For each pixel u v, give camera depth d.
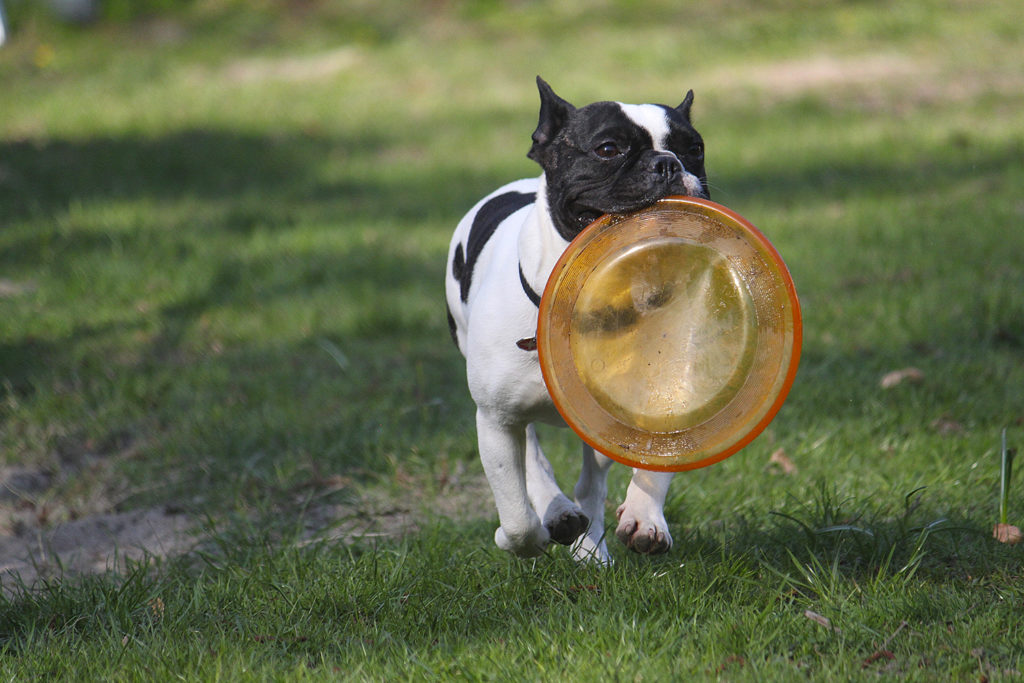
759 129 24.83
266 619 6.51
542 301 6.07
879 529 7.27
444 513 8.72
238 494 9.09
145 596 7.01
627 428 6.11
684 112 7.02
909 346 11.56
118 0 41.25
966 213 16.83
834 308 12.98
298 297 14.91
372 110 29.06
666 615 6.17
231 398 11.26
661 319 6.12
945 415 9.62
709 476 8.75
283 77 34.06
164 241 17.56
